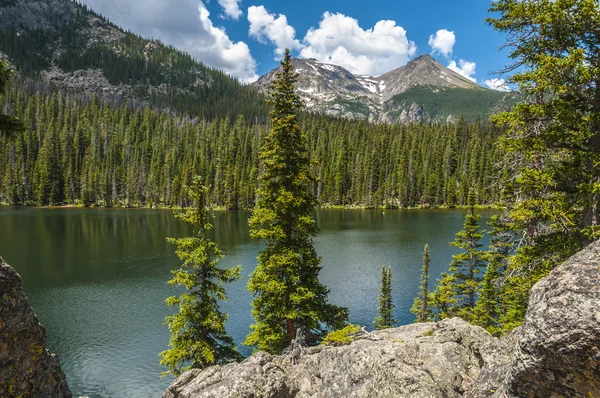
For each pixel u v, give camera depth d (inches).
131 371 955.3
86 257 2071.9
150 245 2395.4
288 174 635.5
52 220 3447.3
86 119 6825.8
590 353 180.1
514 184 507.2
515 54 486.9
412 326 465.4
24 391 298.0
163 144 6471.5
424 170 5600.4
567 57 381.4
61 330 1173.7
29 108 6638.8
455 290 1008.9
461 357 362.9
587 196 420.5
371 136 6835.6
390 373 332.2
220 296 630.5
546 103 434.9
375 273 1808.6
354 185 5565.9
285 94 644.7
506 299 800.9
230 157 5984.3
